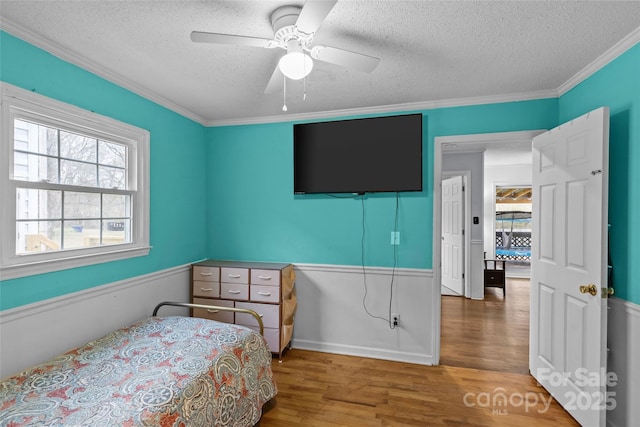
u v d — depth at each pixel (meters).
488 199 6.25
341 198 2.95
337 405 2.11
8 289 1.60
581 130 1.88
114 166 2.27
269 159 3.13
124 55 1.90
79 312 1.96
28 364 1.68
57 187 1.87
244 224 3.20
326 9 1.22
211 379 1.57
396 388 2.31
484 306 4.31
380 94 2.54
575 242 1.93
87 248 2.03
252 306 2.78
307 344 3.02
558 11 1.46
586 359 1.84
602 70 1.92
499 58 1.93
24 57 1.65
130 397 1.33
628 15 1.48
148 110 2.49
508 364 2.68
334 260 2.98
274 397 2.20
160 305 2.44
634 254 1.67
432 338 2.70
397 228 2.82
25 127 1.73
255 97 2.59
